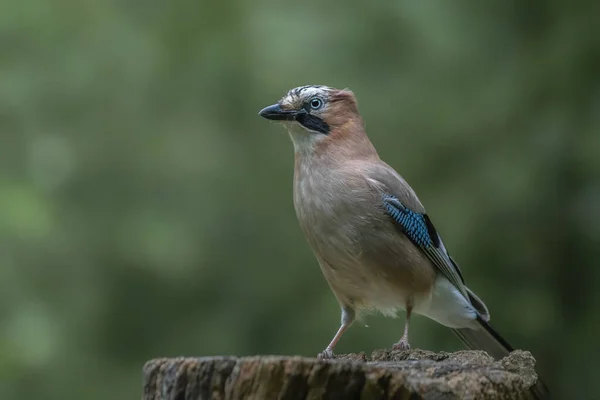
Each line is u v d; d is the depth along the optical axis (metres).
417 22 11.70
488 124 11.09
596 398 10.38
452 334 10.45
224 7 11.98
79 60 12.27
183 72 11.95
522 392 5.88
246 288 11.23
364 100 11.48
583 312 10.68
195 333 11.16
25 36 12.61
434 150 11.16
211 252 11.32
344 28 11.83
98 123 11.94
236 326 11.13
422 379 5.50
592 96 10.70
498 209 10.75
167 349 11.21
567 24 10.91
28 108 12.19
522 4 11.41
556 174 10.66
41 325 11.84
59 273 11.63
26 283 11.68
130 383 11.39
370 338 10.62
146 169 11.66
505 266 10.79
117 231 11.39
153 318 11.29
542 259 10.77
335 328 10.77
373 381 5.01
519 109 10.99
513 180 10.68
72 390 11.53
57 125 12.07
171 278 11.19
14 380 11.72
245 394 5.12
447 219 10.84
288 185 11.53
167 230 11.34
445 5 11.80
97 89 12.06
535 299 10.64
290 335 11.00
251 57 11.80
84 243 11.44
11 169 12.11
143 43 12.16
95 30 12.39
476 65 11.54
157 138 11.77
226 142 11.74
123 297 11.30
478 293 10.68
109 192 11.64
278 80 11.66
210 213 11.45
